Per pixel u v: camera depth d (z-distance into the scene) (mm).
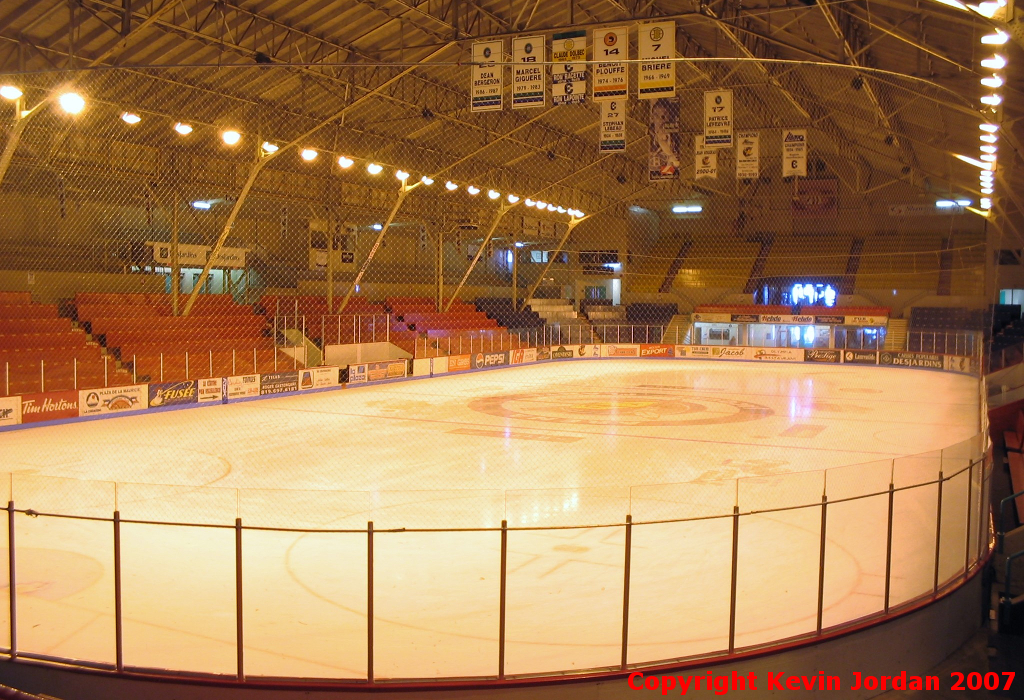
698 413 27672
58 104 24922
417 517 10430
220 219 37625
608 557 10242
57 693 7395
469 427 24281
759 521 10852
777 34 29953
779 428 24156
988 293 49219
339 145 34594
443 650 7680
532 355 49656
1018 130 25203
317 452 19891
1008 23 9945
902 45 25031
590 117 40844
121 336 30281
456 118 35406
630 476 17000
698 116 43688
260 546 10617
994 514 14383
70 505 11211
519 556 10289
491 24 28469
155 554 10445
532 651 7660
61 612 8648
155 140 29844
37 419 24109
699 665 7352
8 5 20500
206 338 33375
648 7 29438
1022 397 22672
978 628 10039
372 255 39375
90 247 32594
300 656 7578
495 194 42969
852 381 39781
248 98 28844
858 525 10344
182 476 17016
